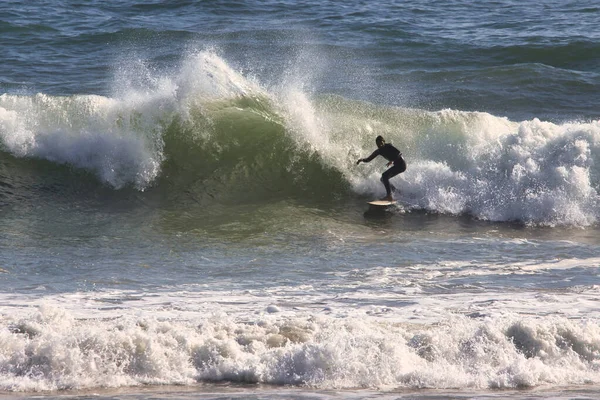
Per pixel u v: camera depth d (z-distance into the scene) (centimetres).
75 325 2581
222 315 2786
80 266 3866
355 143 5916
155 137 5759
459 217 5316
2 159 5581
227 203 5381
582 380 2273
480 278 3688
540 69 8762
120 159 5619
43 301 3192
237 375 2288
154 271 3806
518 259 4138
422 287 3500
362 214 5291
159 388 2198
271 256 4150
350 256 4172
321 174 5762
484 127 5959
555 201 5275
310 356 2312
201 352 2389
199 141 5803
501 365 2333
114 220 4894
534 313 2962
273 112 6066
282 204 5400
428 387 2209
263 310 3038
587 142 5559
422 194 5550
